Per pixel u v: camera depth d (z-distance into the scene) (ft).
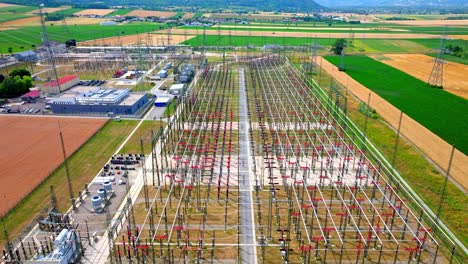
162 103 352.28
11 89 372.38
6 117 318.65
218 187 203.51
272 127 297.53
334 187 214.07
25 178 219.00
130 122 310.65
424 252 164.14
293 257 161.27
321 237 172.35
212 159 244.83
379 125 302.45
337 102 334.85
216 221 184.34
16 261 152.05
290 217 181.78
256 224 182.09
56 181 216.74
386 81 440.86
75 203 195.62
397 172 231.30
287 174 227.81
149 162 240.94
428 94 387.75
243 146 265.75
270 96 376.68
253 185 215.51
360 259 160.35
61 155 247.50
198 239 171.22
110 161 240.12
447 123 306.35
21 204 194.08
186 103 342.44
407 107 346.13
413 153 251.60
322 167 233.14
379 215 181.88
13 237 170.30
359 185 215.72
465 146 263.49
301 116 321.73
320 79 448.65
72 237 160.35
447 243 169.27
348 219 185.98
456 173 226.38
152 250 161.07
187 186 211.61
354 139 276.62
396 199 201.36
